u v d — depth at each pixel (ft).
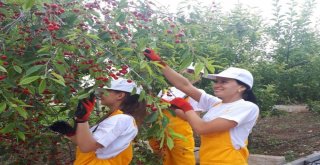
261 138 26.30
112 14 11.30
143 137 14.03
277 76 24.18
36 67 8.50
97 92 9.82
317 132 27.53
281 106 33.81
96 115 13.32
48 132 14.08
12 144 13.97
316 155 21.85
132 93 10.43
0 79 9.06
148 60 11.06
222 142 11.38
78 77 11.23
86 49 9.96
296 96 25.75
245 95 12.25
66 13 10.07
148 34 11.89
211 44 20.52
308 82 25.27
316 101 26.07
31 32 10.12
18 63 9.61
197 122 11.39
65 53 9.96
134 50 10.60
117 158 10.67
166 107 11.15
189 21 14.42
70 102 10.60
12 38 10.19
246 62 22.57
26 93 10.28
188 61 11.21
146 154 14.89
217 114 11.61
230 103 11.72
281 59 25.72
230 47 23.13
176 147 15.24
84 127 9.74
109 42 10.39
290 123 30.73
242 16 24.00
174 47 11.98
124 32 11.16
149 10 12.18
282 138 26.22
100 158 10.41
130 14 11.63
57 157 15.02
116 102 11.02
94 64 10.13
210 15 22.04
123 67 10.25
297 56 25.61
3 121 11.33
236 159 11.37
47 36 9.30
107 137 10.14
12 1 10.05
